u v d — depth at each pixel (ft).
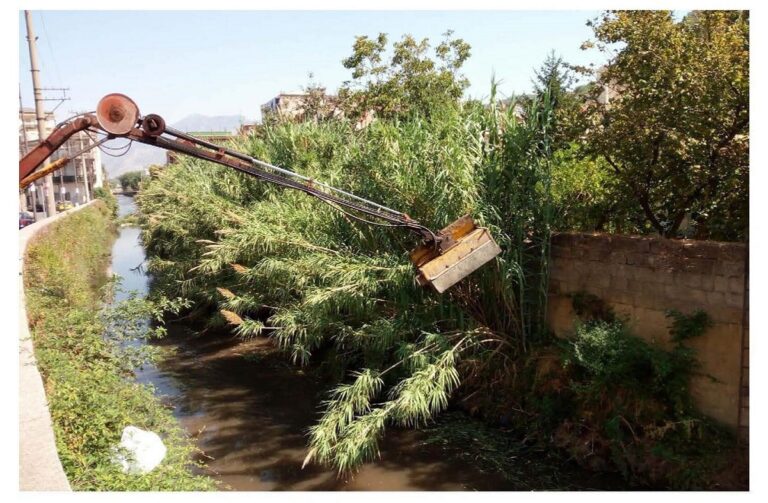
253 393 32.86
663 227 27.86
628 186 26.37
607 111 25.89
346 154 32.94
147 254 75.31
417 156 26.58
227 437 27.35
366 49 61.67
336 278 27.48
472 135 25.85
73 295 40.11
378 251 28.09
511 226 26.05
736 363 20.27
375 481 22.91
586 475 22.02
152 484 17.78
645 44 24.63
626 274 23.76
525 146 25.14
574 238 25.72
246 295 36.86
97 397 20.80
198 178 47.26
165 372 36.70
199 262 44.57
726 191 23.29
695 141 23.16
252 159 16.84
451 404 28.45
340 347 33.73
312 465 24.49
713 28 25.55
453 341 26.94
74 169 152.87
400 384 25.39
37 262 42.01
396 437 26.30
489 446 24.58
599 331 22.99
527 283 26.89
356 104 62.80
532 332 27.20
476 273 26.68
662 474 20.27
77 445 17.75
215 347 41.65
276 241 31.04
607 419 22.21
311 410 30.32
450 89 60.95
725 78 22.49
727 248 20.48
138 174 269.23
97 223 103.86
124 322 31.71
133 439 19.42
